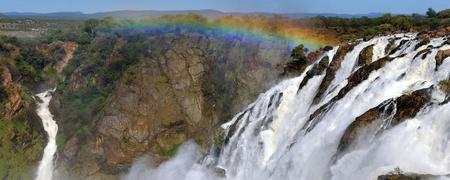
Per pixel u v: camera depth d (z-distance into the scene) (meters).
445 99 28.81
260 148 44.50
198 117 71.00
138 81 73.50
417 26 61.59
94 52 84.75
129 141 68.94
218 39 75.75
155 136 69.50
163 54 75.69
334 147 33.19
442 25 57.88
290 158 36.69
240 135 48.19
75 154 70.00
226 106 70.25
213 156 52.34
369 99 34.91
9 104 69.88
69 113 77.56
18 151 68.19
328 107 38.62
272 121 45.97
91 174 68.00
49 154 72.06
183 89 72.81
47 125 76.88
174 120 70.69
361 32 66.81
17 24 156.12
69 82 83.81
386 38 46.03
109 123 70.06
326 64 47.59
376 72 38.03
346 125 33.72
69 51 90.44
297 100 46.69
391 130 29.41
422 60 34.72
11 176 65.31
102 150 69.19
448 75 31.97
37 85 85.00
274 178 37.56
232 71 71.69
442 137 26.77
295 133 42.25
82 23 101.06
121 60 78.06
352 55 45.44
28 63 85.00
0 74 70.81
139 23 83.88
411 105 29.98
